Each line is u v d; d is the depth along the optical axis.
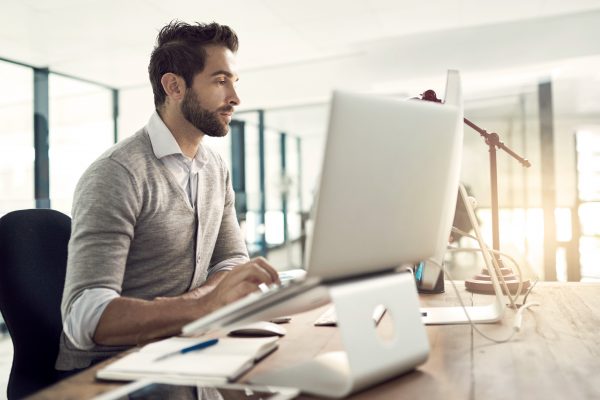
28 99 5.27
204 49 1.29
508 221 4.83
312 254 0.61
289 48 5.41
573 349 0.83
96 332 0.96
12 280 1.12
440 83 5.48
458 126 0.95
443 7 4.30
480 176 4.49
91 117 6.03
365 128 0.62
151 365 0.71
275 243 7.30
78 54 4.96
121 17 4.12
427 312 1.12
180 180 1.33
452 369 0.74
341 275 0.66
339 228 0.63
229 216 1.56
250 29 4.73
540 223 4.82
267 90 6.32
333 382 0.64
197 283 1.37
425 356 0.72
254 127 7.31
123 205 1.15
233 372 0.67
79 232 1.08
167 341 0.87
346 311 0.64
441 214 0.81
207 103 1.30
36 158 5.30
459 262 4.16
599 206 4.76
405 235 0.74
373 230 0.67
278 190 7.39
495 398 0.62
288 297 0.64
